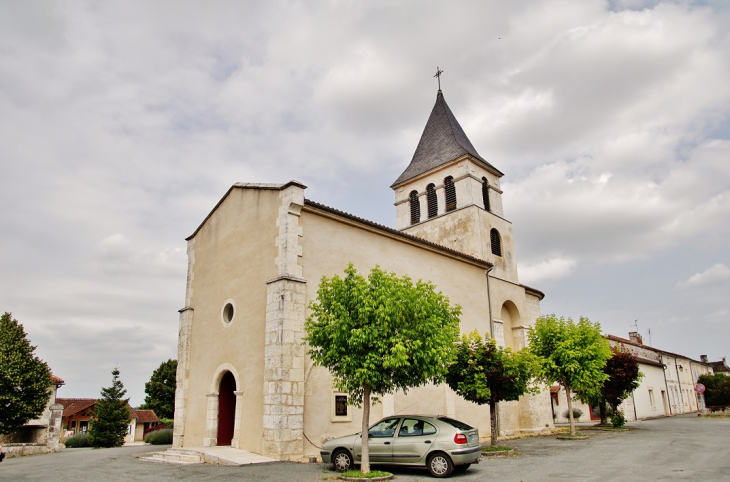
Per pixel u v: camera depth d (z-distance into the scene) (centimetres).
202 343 1892
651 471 1134
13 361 2708
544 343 2153
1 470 1469
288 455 1394
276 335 1484
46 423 3581
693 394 5672
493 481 1047
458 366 1617
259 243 1705
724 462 1255
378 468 1234
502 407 2270
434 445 1134
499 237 2814
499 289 2566
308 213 1680
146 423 5116
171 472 1277
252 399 1552
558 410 3878
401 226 3056
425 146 3130
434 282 2150
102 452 2142
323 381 1563
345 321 1154
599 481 1016
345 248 1780
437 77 3378
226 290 1823
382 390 1240
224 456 1417
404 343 1151
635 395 4038
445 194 2877
